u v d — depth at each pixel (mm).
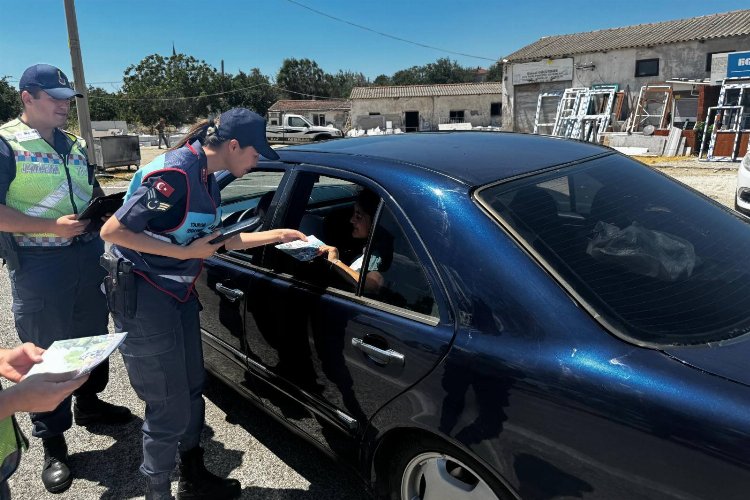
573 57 23266
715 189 10328
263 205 2779
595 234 1887
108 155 15164
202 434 3027
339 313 2111
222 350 2902
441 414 1712
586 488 1421
